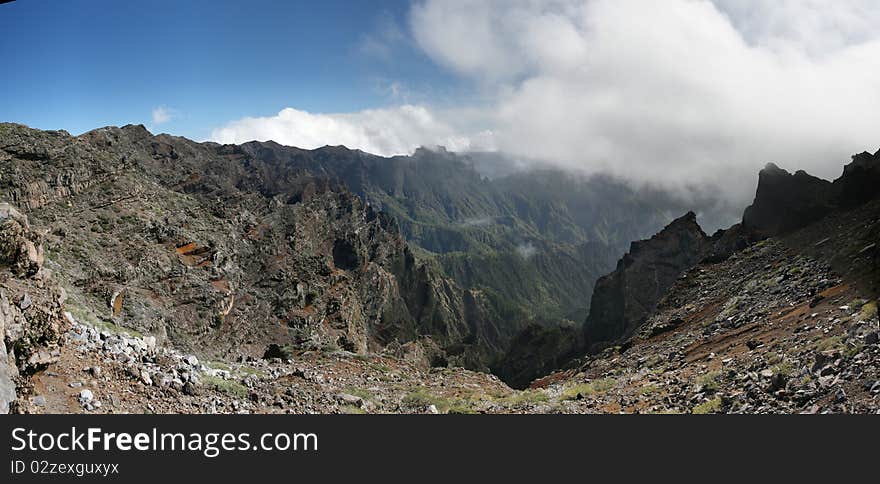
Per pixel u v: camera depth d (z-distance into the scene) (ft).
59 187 222.48
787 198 217.56
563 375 186.80
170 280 221.66
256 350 237.25
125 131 404.16
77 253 189.98
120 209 242.17
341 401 74.64
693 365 97.40
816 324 81.56
